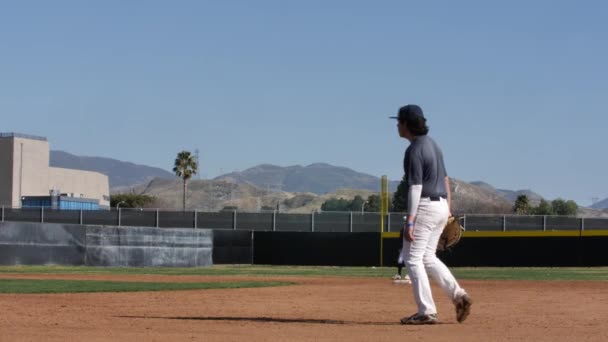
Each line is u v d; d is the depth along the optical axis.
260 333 11.12
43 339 10.34
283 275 36.38
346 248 54.16
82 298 18.34
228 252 54.94
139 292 20.89
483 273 39.34
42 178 132.88
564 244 49.66
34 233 41.22
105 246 44.91
